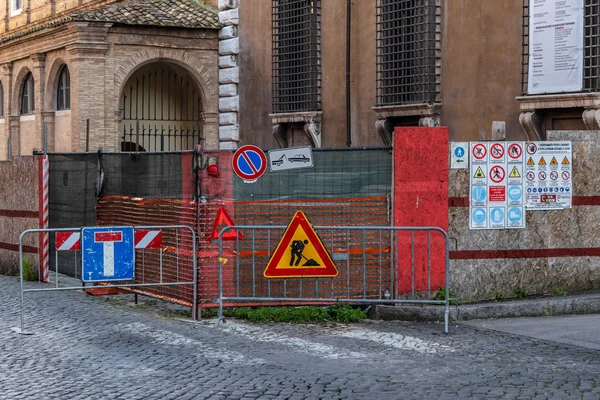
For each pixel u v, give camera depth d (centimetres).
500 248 1408
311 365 1038
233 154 1342
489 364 1041
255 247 1351
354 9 2339
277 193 1362
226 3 2791
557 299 1383
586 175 1454
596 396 898
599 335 1203
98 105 2694
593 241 1462
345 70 2372
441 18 2081
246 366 1032
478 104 2005
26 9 3934
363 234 1362
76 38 2672
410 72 2162
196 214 1343
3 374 1002
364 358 1076
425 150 1369
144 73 2867
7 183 1964
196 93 2927
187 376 986
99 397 901
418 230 1332
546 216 1434
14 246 1950
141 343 1167
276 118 2591
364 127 2314
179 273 1395
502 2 1948
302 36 2489
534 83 1858
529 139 1889
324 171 1366
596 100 1736
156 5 2844
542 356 1080
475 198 1391
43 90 3016
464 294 1388
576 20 1770
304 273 1312
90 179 1716
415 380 965
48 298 1557
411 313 1328
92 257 1334
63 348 1137
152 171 1497
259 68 2695
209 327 1281
